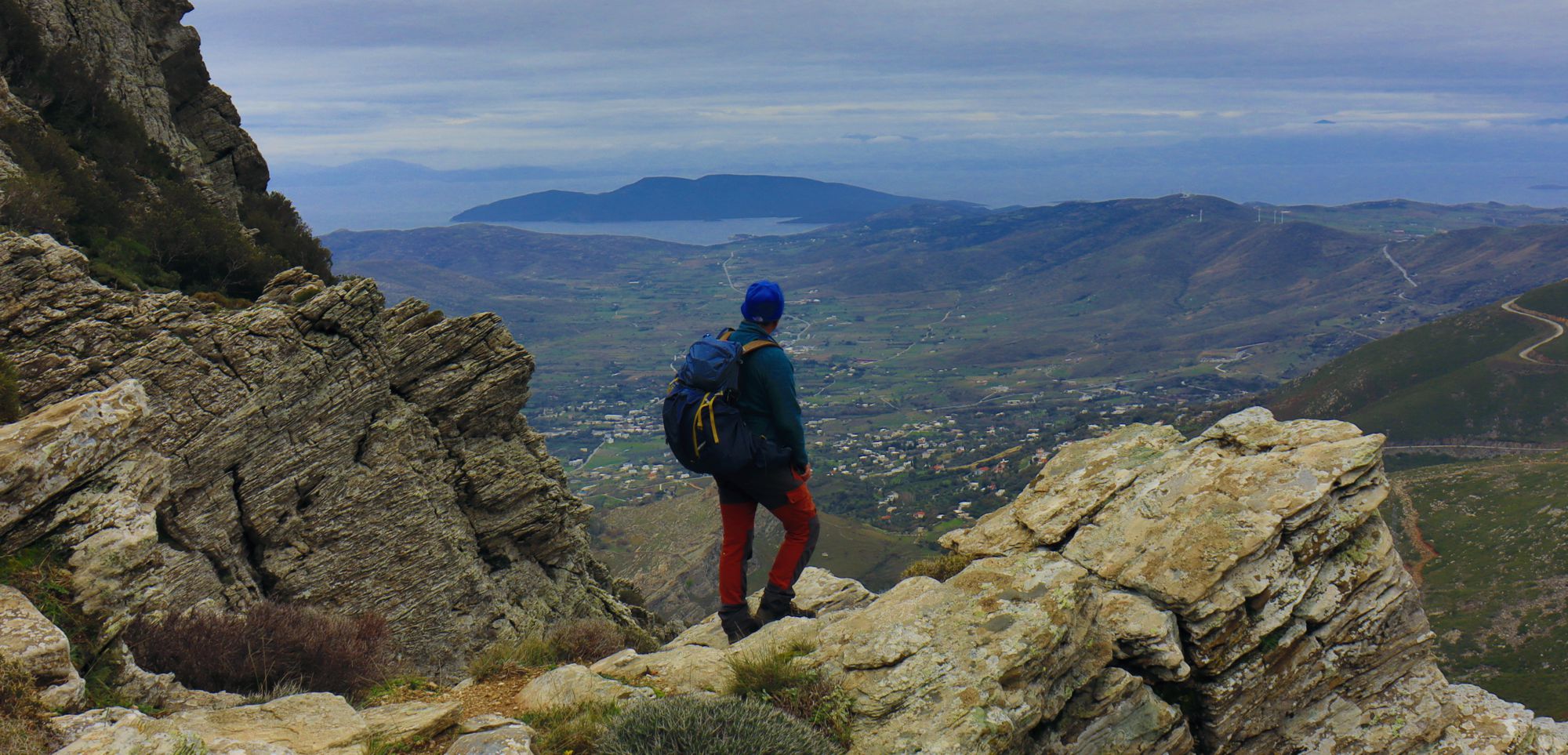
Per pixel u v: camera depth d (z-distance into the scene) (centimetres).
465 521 2297
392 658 1170
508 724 676
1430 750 862
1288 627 825
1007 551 980
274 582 1789
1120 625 783
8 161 2488
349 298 2022
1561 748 896
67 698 632
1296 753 843
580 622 1210
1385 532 892
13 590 721
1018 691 675
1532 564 11856
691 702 623
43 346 1545
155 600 905
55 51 3675
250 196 4756
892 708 664
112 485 863
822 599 1148
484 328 2328
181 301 1797
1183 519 870
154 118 4341
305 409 1880
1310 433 958
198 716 654
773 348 799
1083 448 1127
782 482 823
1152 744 761
